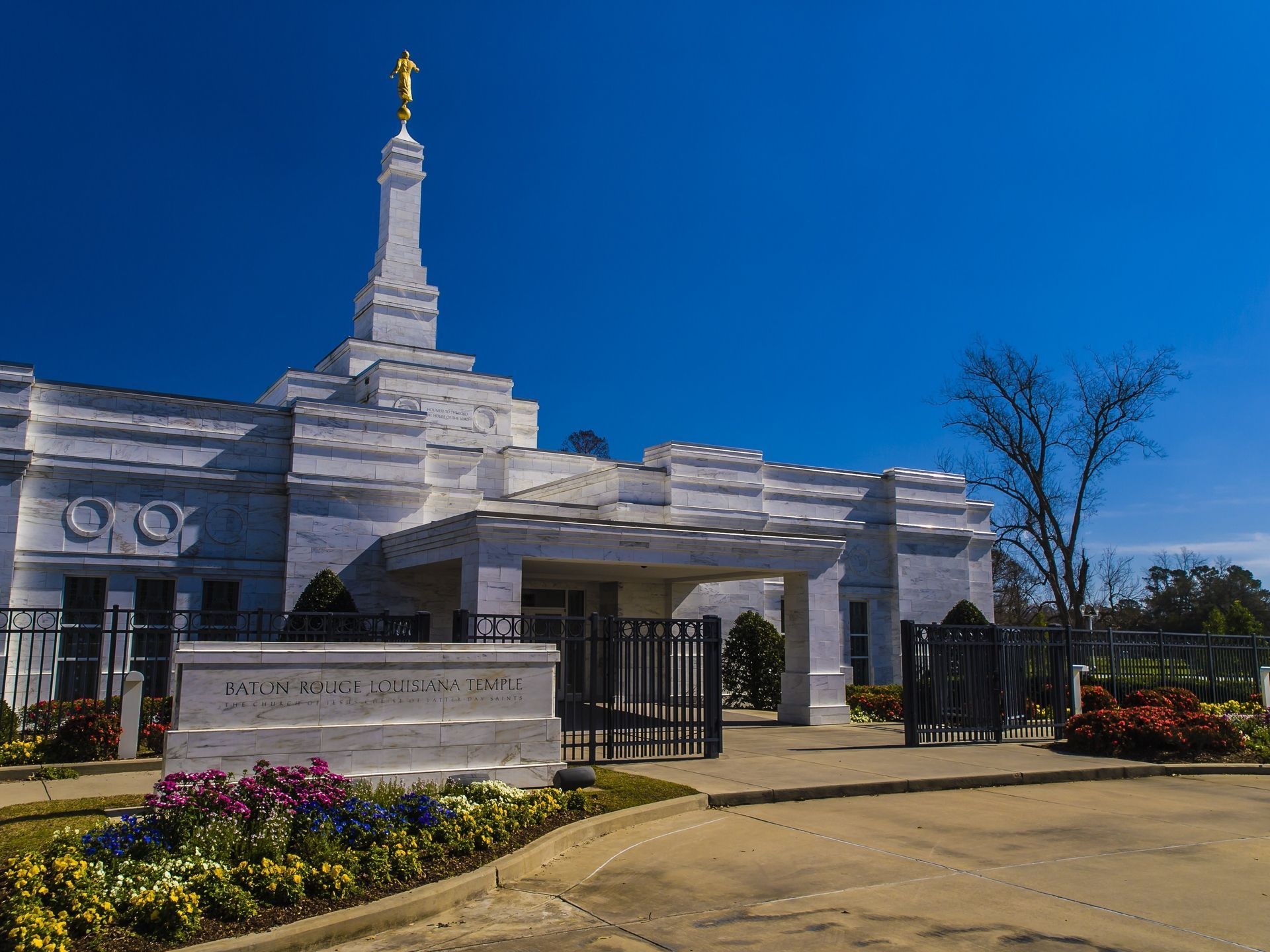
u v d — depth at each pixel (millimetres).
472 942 7121
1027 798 13656
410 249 36562
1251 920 7738
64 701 21359
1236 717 22438
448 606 25734
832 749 17875
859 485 33469
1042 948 6957
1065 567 45281
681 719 16281
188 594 23125
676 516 28719
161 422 23484
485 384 33812
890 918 7652
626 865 9383
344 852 8250
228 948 6555
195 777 8727
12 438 21547
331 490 24375
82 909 6676
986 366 46500
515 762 12688
